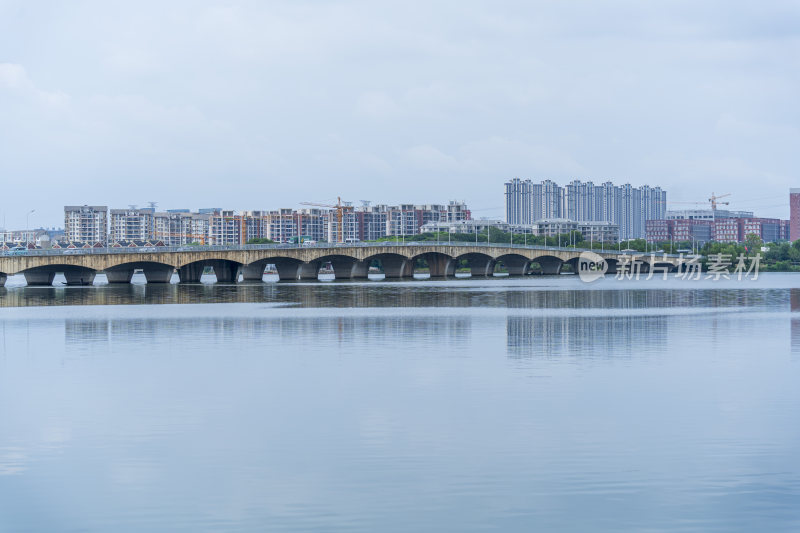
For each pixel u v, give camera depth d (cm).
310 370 6825
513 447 4447
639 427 4834
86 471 4144
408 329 9950
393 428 4847
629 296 16875
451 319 11338
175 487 3906
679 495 3750
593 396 5681
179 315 12306
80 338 9281
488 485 3881
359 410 5303
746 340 8712
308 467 4156
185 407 5444
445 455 4322
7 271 19750
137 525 3497
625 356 7519
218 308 13712
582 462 4197
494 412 5212
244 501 3722
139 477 4047
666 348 8062
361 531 3403
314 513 3581
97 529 3466
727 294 17700
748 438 4606
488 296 16950
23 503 3744
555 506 3641
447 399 5603
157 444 4581
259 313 12594
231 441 4622
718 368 6825
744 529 3409
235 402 5581
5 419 5159
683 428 4812
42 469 4181
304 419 5078
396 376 6500
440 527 3434
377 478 3988
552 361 7238
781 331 9581
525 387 6009
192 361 7406
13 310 13488
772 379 6300
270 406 5444
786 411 5219
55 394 5919
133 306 14312
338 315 12125
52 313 12838
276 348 8225
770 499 3706
